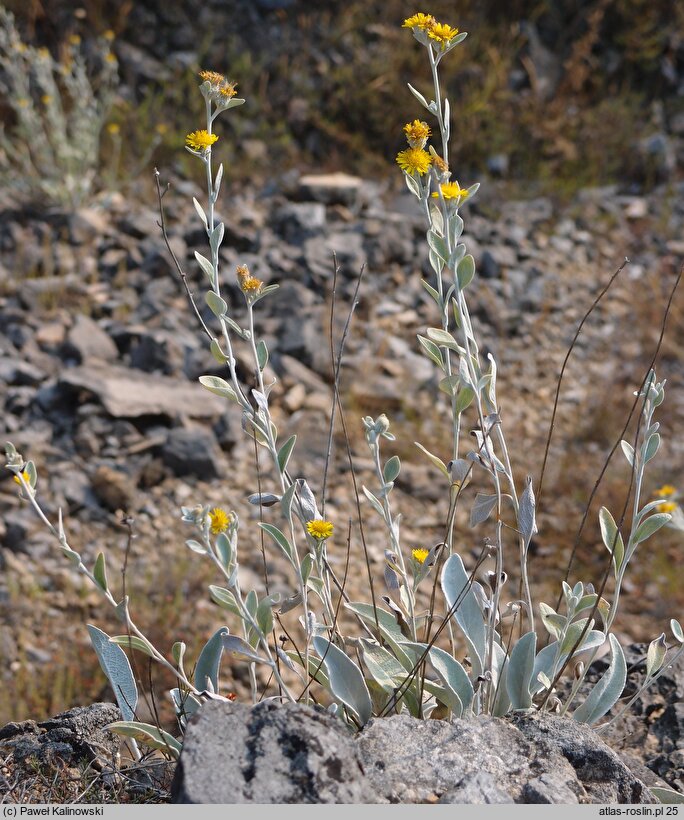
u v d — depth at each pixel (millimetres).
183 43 7512
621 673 2109
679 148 7793
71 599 3844
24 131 6379
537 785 1693
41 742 2113
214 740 1661
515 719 1915
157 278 5734
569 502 4680
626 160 7582
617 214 7090
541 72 7945
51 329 5219
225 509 4418
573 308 6219
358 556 4234
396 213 6625
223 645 1908
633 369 5680
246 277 2045
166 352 5090
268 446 2025
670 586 4238
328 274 5926
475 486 4762
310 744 1638
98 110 7016
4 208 6012
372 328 5703
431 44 1987
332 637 2100
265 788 1571
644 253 6781
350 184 6594
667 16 8352
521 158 7418
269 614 1929
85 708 2254
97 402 4672
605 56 8195
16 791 1958
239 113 7219
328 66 7512
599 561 4406
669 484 4781
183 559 4094
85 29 7293
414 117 7289
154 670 3420
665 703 2488
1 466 4320
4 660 3535
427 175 2059
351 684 1933
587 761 1822
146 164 6859
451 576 2051
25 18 7160
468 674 2131
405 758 1763
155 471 4523
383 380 5297
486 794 1665
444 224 2004
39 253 5770
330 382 5355
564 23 8273
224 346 5301
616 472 4871
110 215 6238
